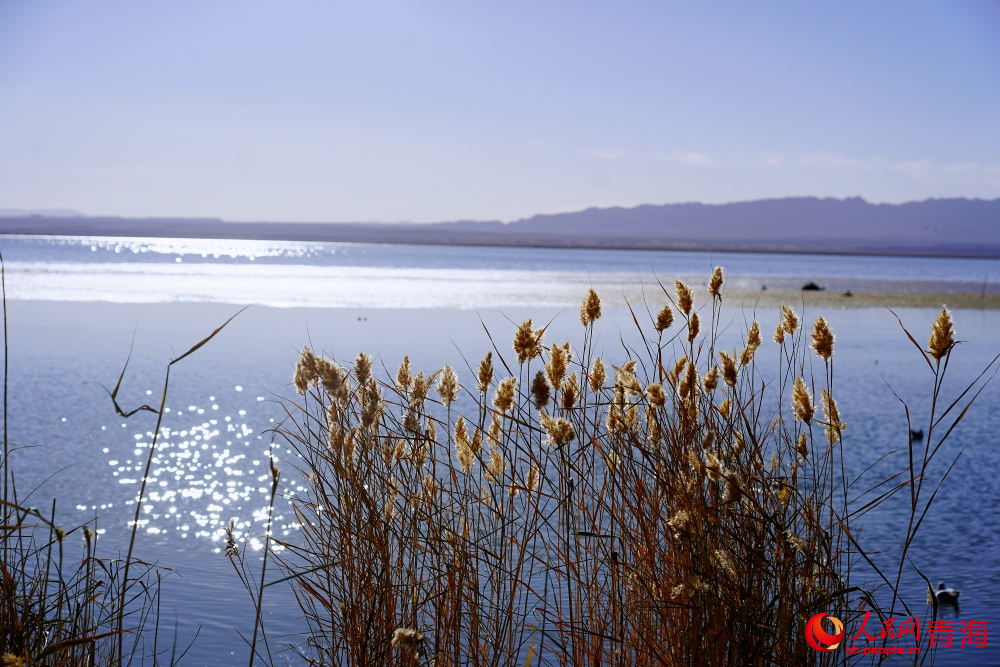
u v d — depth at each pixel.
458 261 117.62
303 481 9.30
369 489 3.67
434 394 9.84
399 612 3.63
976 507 8.50
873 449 11.16
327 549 3.89
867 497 8.80
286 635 5.35
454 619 3.58
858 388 16.48
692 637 3.40
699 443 3.86
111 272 58.28
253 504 8.60
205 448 10.98
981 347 25.30
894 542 7.39
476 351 19.89
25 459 10.20
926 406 14.68
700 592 3.20
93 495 8.80
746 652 3.26
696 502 3.39
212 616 5.70
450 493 3.87
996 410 14.47
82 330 24.27
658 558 3.64
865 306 41.41
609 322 27.66
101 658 4.01
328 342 21.84
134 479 9.46
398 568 3.63
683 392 3.65
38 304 32.12
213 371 17.44
